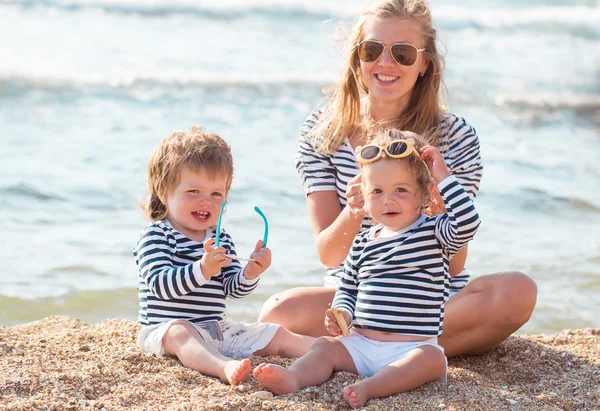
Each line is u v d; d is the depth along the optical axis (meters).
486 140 10.90
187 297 3.56
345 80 4.11
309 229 6.71
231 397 3.04
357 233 3.76
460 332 3.80
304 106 12.07
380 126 4.05
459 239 3.28
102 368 3.31
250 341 3.67
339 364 3.36
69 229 6.52
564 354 3.98
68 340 3.83
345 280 3.54
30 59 13.61
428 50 4.06
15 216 6.72
